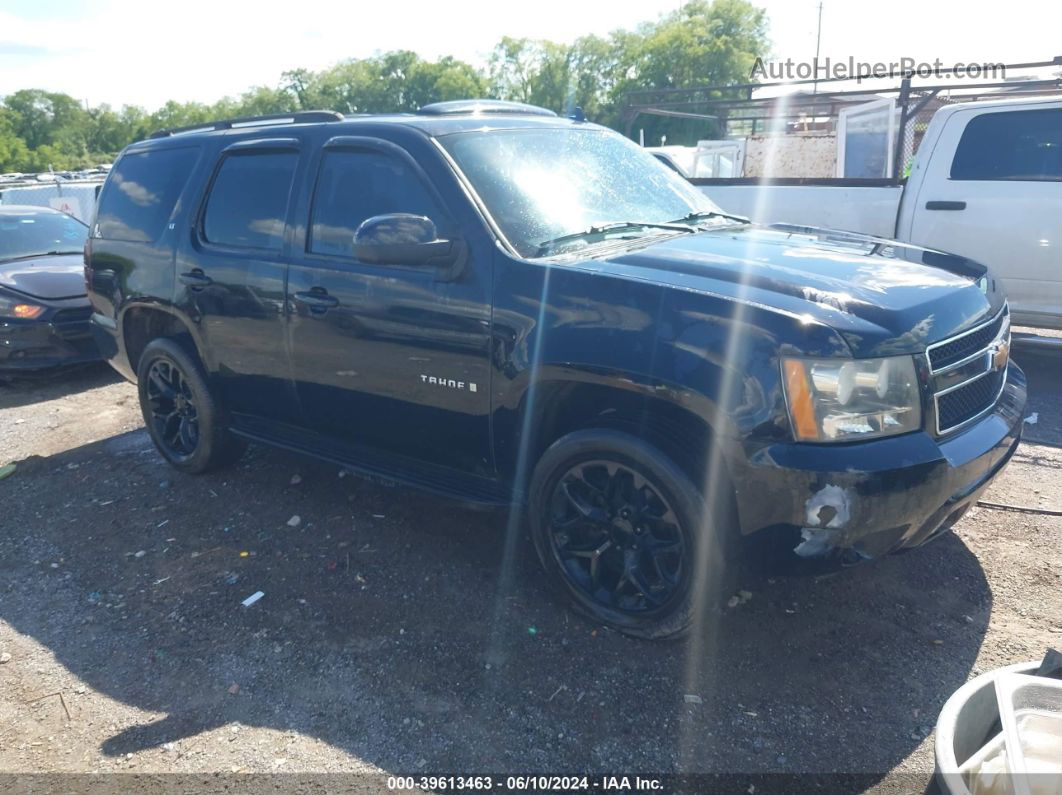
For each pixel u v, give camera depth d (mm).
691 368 2773
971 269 3484
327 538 4121
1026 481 4512
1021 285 6387
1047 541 3824
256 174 4227
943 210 6574
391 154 3643
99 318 5254
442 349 3379
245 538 4176
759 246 3422
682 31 51844
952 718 2094
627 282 2945
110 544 4223
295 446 4297
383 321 3543
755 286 2893
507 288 3193
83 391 7344
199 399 4637
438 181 3457
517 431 3270
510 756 2654
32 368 7250
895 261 3369
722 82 51625
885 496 2648
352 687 3014
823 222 7258
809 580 3545
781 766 2566
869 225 7008
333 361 3807
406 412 3619
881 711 2779
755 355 2695
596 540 3250
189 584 3779
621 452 2982
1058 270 6199
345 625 3385
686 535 2904
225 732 2826
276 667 3148
